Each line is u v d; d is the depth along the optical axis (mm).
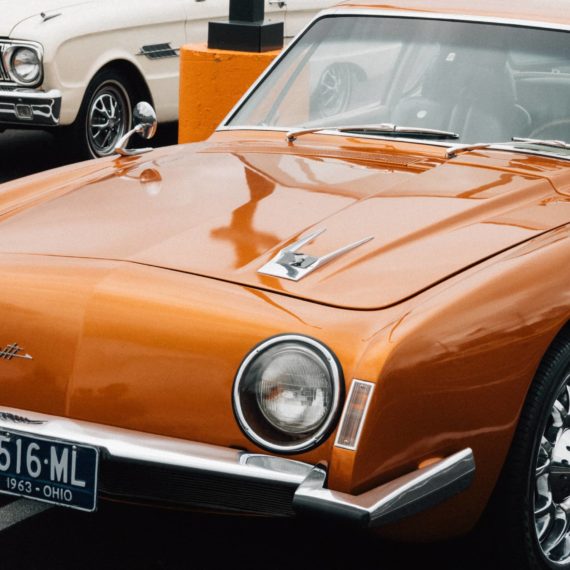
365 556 4090
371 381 3318
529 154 4871
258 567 4008
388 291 3588
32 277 3809
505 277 3699
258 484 3420
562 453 4020
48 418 3652
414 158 4816
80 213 4242
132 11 10445
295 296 3584
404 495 3346
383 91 5227
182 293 3633
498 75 5086
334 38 5473
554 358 3818
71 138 10227
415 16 5371
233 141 5215
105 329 3643
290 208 4164
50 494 3588
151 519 4309
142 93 10758
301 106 5363
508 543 3799
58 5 10117
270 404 3416
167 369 3559
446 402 3465
